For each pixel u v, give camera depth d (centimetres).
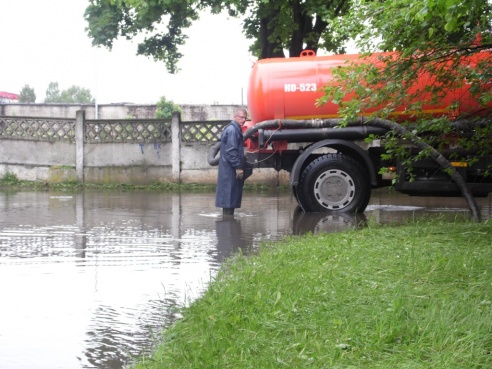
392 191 2159
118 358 541
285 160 1547
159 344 561
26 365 527
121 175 2412
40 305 703
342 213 1483
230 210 1519
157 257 975
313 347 495
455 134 1245
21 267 902
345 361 468
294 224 1325
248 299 621
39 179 2464
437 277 698
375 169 1500
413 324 521
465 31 950
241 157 1509
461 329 507
